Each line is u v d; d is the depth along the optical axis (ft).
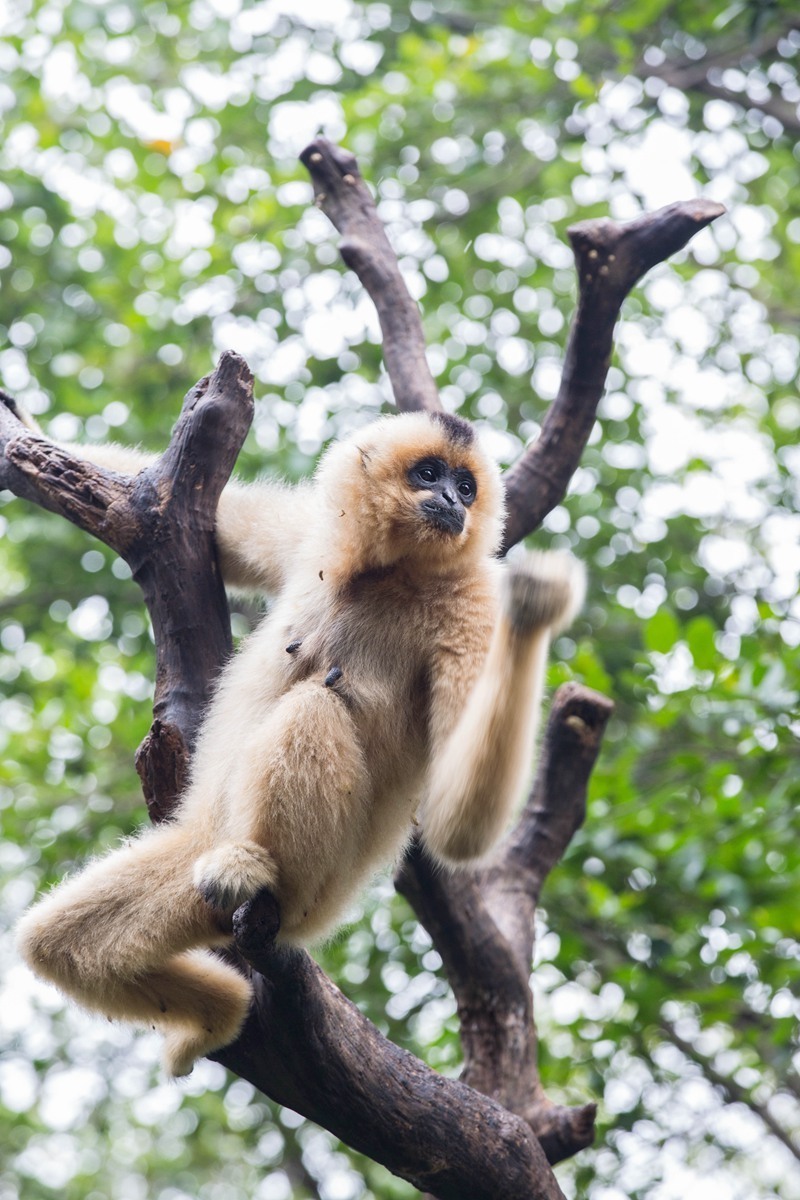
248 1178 64.64
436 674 21.49
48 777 45.75
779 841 34.53
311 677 21.47
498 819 19.19
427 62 47.96
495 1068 26.20
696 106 51.26
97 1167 66.23
